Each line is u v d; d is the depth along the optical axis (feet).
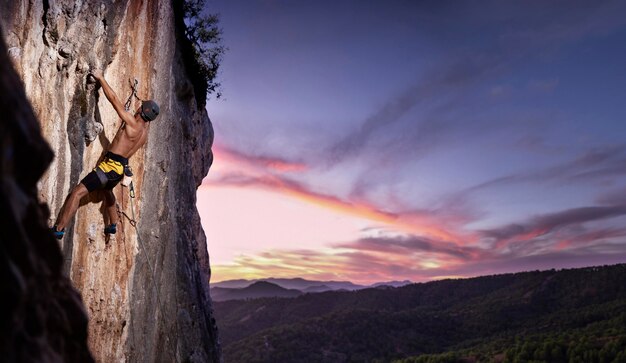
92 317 22.52
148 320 28.81
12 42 17.04
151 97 27.99
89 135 21.30
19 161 7.55
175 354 35.09
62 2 19.12
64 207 18.92
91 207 21.88
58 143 19.48
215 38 50.31
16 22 17.17
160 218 30.68
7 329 6.42
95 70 20.97
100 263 22.81
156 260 29.71
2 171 6.63
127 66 24.81
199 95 51.96
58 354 8.39
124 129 20.48
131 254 25.80
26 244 7.09
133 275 26.32
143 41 26.78
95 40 21.33
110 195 22.06
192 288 44.29
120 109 20.40
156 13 28.68
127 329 25.70
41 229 8.42
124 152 20.43
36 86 18.30
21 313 6.80
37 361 7.00
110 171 20.01
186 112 45.85
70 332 9.18
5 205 6.69
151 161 28.86
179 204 43.04
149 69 27.61
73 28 19.85
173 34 34.96
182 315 40.86
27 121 7.63
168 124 32.17
